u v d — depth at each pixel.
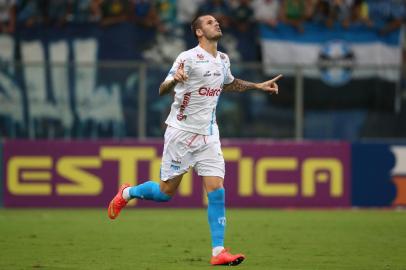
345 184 55.09
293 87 55.53
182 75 25.72
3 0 61.94
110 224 43.19
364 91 56.09
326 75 55.72
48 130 54.69
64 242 34.94
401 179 55.47
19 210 52.72
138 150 53.84
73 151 53.78
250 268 27.23
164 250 32.34
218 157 27.80
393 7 65.75
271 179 54.59
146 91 54.72
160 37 62.53
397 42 64.75
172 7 63.56
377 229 41.47
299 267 27.66
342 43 63.75
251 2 64.00
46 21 61.78
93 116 54.69
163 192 29.33
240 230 40.50
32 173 53.69
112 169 53.81
